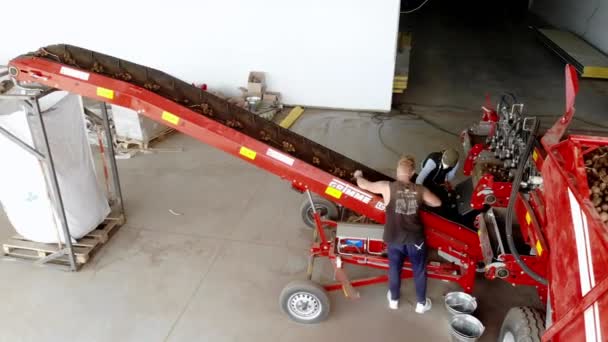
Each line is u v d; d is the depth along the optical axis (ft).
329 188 12.48
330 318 12.59
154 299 13.23
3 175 13.62
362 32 25.13
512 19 50.90
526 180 11.70
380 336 12.05
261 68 26.99
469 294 12.69
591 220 7.07
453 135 23.82
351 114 26.73
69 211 14.26
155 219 16.81
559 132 9.33
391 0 24.13
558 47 36.96
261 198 18.22
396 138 23.56
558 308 8.28
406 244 11.55
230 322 12.46
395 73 27.45
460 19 50.75
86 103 25.21
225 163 20.92
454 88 30.45
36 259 14.67
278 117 26.05
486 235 11.79
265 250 15.26
